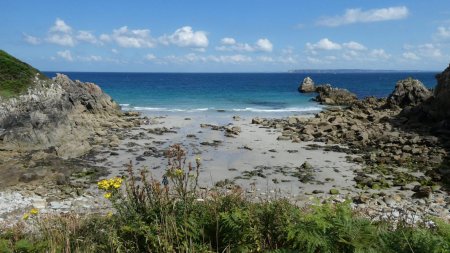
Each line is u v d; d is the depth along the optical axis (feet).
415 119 108.06
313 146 80.94
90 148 74.84
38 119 77.20
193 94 222.07
